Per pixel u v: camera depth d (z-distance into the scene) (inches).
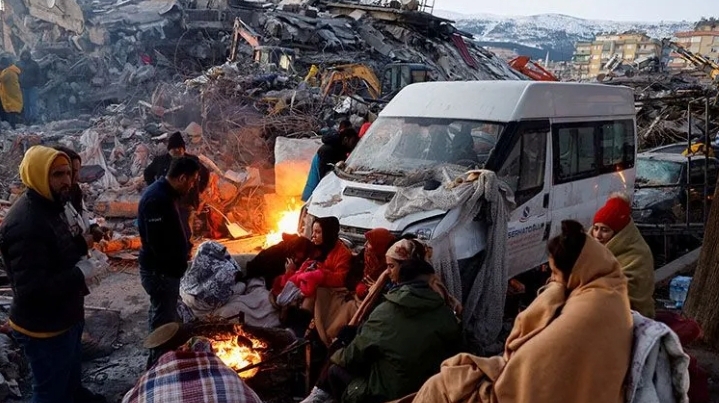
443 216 199.2
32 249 138.4
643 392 103.4
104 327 220.7
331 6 1363.2
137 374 195.0
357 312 170.7
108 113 530.6
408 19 1294.3
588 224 268.4
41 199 141.4
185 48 965.8
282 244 220.5
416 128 244.7
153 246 173.8
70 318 149.8
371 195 217.9
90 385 187.0
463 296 203.9
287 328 192.9
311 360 177.6
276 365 170.6
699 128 681.6
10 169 400.5
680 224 350.9
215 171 365.4
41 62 690.2
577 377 98.4
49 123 581.9
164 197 173.0
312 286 183.6
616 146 289.6
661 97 481.1
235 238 334.6
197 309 191.3
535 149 234.8
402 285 147.8
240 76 510.3
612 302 100.7
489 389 110.7
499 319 206.4
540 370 100.0
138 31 933.8
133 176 375.6
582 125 263.0
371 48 1158.3
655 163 425.1
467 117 237.5
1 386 172.1
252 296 197.9
